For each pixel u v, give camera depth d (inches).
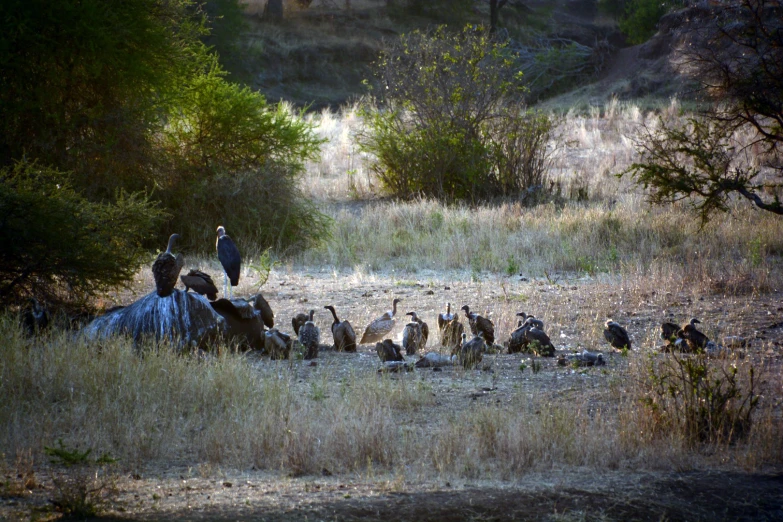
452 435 820.6
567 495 694.5
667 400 935.0
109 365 1016.9
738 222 2237.9
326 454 790.5
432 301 1659.7
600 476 756.0
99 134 2021.4
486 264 2057.1
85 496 641.6
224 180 2187.5
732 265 1851.6
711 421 868.6
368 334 1325.0
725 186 1760.6
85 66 1927.9
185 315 1205.7
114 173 2066.9
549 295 1696.6
